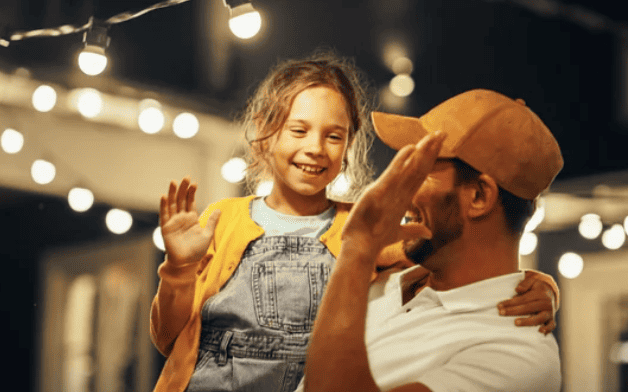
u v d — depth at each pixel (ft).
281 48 17.11
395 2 18.08
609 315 18.20
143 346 17.04
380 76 18.12
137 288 17.24
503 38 19.30
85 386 17.61
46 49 15.51
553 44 19.72
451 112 4.66
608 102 19.83
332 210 6.23
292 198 6.07
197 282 5.82
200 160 16.71
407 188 4.17
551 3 17.81
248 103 6.81
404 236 4.41
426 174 4.19
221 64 17.17
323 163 5.81
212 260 5.86
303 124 5.79
